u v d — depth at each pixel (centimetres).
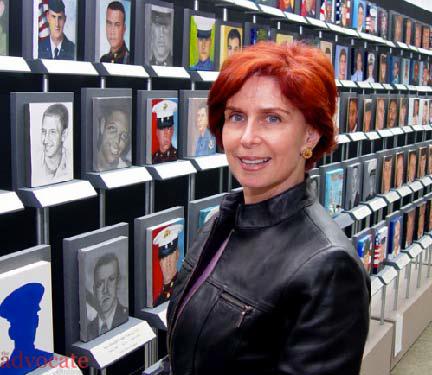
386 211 482
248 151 98
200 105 244
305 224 97
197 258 120
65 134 181
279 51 100
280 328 94
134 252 240
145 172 212
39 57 169
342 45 374
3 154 191
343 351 89
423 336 440
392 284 445
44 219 185
